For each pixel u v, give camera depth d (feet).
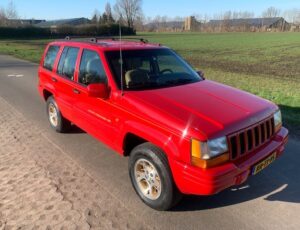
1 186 15.46
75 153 19.07
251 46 125.70
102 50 16.52
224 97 14.32
